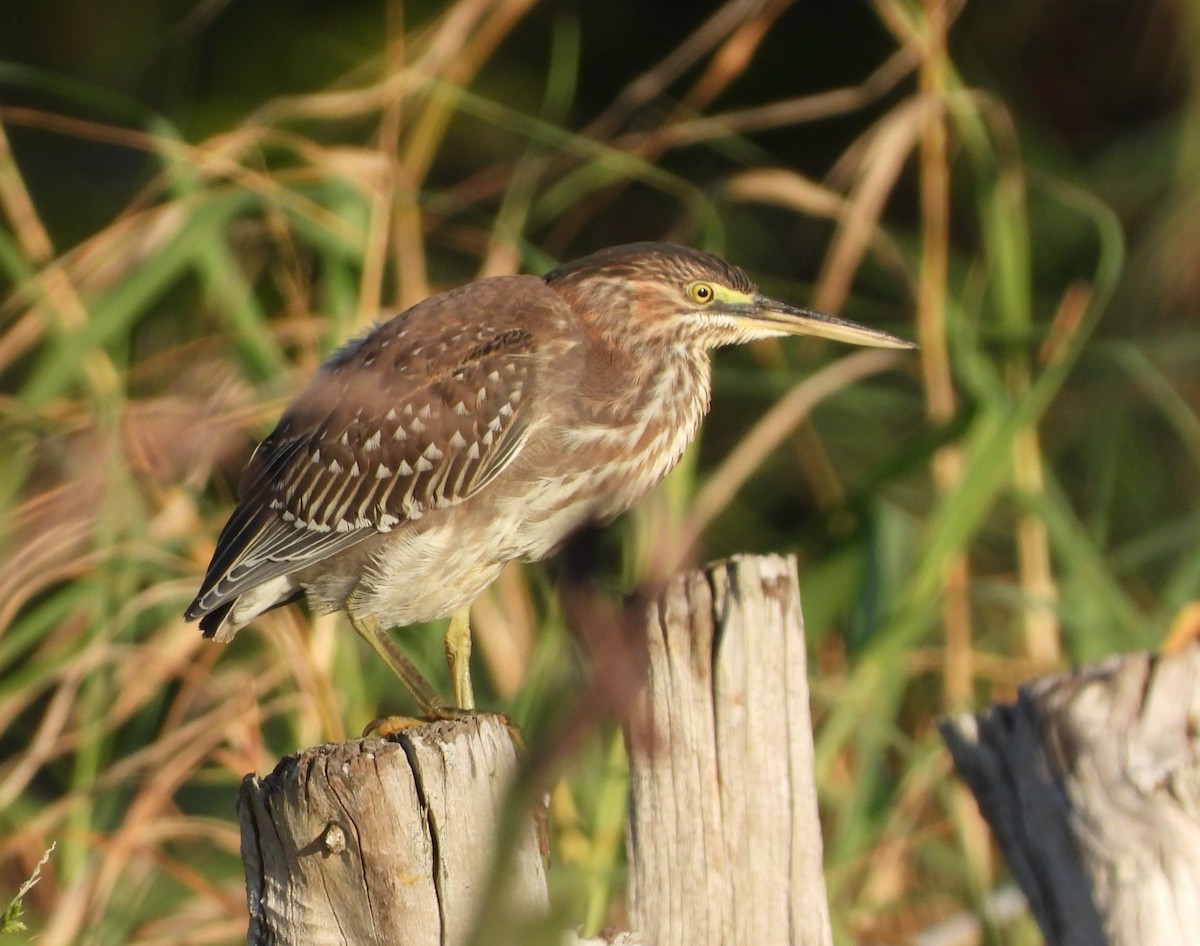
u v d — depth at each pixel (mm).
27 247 11000
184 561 9789
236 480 10273
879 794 10281
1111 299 16094
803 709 5609
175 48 15781
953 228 17000
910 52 12062
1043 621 11164
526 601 11039
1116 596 10461
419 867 5258
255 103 15719
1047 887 5375
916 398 13852
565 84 12844
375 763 5258
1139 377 13453
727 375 12258
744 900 5520
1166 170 16625
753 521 15086
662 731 5504
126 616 9719
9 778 9414
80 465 9281
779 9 12906
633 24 16844
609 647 3373
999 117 12094
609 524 9117
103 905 9078
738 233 16656
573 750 3252
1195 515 13203
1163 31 16734
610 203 16984
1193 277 15977
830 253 15977
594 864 8430
